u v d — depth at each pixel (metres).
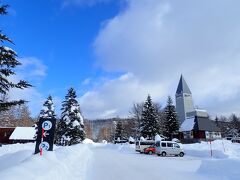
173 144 32.47
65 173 7.59
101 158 25.78
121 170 15.30
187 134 71.81
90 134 146.25
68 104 47.12
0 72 12.23
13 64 12.46
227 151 28.58
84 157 21.39
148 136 58.81
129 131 89.88
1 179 4.04
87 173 12.76
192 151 33.66
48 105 55.44
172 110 62.59
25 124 91.94
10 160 12.51
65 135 45.59
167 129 61.72
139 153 39.62
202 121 71.06
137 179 12.01
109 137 139.88
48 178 5.50
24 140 72.75
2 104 12.27
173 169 16.11
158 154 32.59
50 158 8.12
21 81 12.72
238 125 112.00
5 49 12.27
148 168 16.67
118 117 98.00
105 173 13.62
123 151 46.22
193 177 12.44
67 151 15.44
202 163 14.28
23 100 12.84
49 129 13.47
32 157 6.84
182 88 95.62
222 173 11.83
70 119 46.22
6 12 12.12
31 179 4.66
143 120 59.94
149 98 61.06
